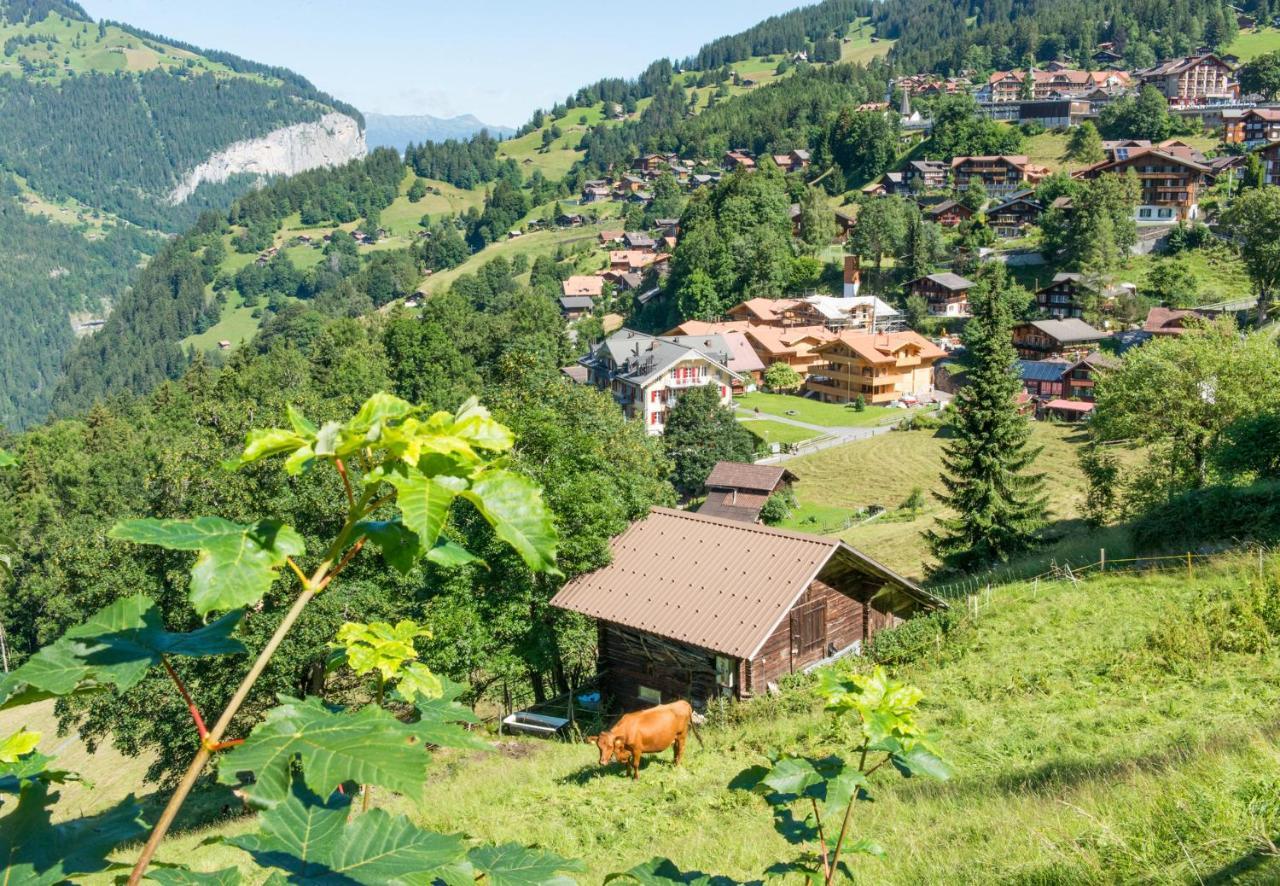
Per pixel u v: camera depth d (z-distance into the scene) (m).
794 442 99.75
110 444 88.31
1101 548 31.69
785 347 126.88
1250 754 11.22
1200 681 18.95
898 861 10.58
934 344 131.88
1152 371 45.16
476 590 28.47
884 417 108.12
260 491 31.23
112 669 2.51
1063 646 22.66
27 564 65.69
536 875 2.96
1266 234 110.31
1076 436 87.75
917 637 25.38
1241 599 21.59
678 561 27.95
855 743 18.70
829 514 78.06
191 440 35.78
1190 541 29.11
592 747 22.73
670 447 86.50
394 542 2.70
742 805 16.08
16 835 2.54
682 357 105.25
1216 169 160.00
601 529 28.39
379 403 2.58
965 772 16.14
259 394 85.19
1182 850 8.64
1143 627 22.56
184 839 20.00
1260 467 35.38
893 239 153.88
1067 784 13.60
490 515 2.48
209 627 2.72
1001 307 44.12
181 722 28.41
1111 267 129.75
